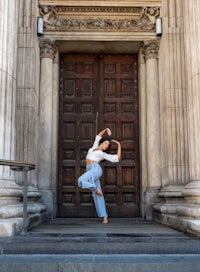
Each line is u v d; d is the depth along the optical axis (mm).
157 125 9516
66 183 9930
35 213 7492
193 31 7020
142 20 9820
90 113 10273
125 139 10188
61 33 9680
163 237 5438
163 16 9352
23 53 8680
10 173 6309
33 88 8633
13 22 6688
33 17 8883
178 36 8992
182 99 8805
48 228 6832
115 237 5398
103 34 9750
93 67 10508
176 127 8711
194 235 5594
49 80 9586
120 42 9914
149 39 9703
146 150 9719
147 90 9727
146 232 6152
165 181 8883
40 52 9641
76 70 10453
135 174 10047
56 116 9812
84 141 10125
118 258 4539
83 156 10062
